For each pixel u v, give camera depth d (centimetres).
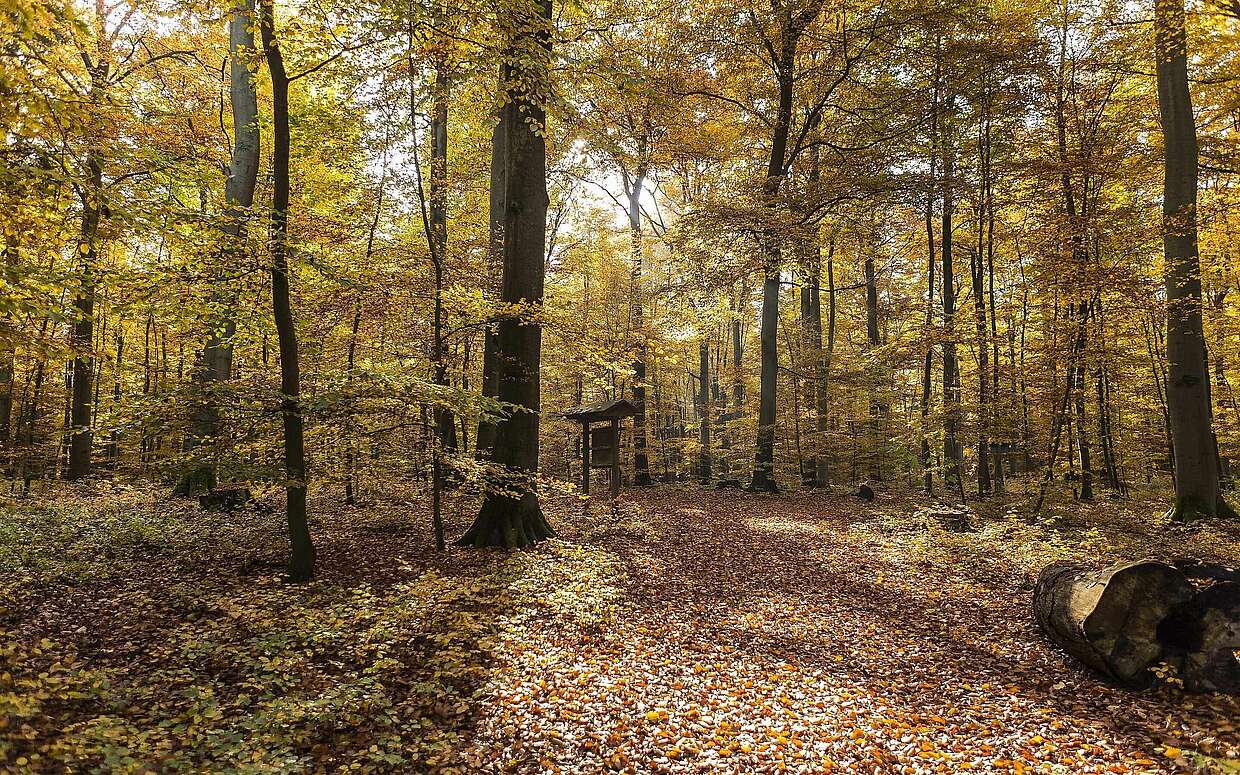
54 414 1812
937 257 2377
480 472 878
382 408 803
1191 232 1198
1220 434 1780
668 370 2677
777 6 1744
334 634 584
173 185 881
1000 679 584
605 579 820
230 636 589
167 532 959
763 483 1916
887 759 447
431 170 999
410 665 566
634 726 482
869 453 2327
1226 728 449
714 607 799
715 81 2091
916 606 810
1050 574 671
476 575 809
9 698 346
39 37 551
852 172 1720
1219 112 1369
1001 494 1595
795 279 2525
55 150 529
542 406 2562
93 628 611
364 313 1073
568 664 580
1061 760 436
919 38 1742
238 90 1270
